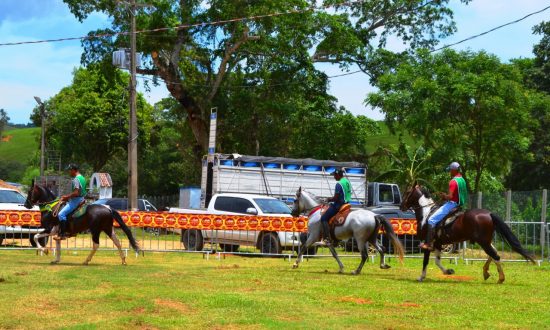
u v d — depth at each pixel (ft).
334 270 56.24
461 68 102.06
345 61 144.66
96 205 57.57
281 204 76.33
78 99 189.67
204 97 138.41
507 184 139.74
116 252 72.59
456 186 48.49
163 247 82.28
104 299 36.68
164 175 207.21
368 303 37.11
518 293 42.24
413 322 31.63
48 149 202.39
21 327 29.37
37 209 76.69
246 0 128.67
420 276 49.24
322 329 29.50
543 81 131.75
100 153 196.24
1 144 414.41
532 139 118.73
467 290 43.37
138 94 197.77
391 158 135.23
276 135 146.10
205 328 29.55
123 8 120.06
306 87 142.51
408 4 145.28
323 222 54.03
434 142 104.83
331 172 94.17
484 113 98.37
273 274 51.01
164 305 34.99
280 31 132.98
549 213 76.79
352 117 139.64
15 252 69.62
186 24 129.59
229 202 76.59
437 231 48.88
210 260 65.36
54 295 37.99
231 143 146.51
